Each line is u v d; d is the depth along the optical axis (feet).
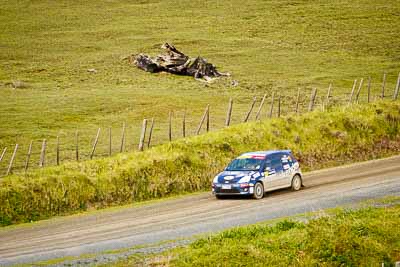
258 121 359.46
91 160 294.25
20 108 501.97
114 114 489.67
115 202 270.05
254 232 170.71
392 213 188.85
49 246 187.11
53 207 257.75
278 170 266.36
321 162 337.52
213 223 204.23
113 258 161.38
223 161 312.09
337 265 157.79
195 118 467.11
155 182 283.59
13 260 168.45
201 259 151.43
